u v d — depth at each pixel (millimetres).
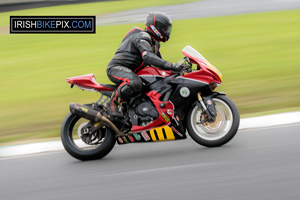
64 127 14594
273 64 29484
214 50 34875
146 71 14398
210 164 12680
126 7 66562
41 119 21188
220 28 44250
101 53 37094
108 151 14531
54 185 12141
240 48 35094
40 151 16078
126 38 14656
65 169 13602
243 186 10852
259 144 14320
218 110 14258
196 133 14328
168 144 15641
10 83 29984
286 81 24844
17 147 16578
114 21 53281
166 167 12805
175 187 11133
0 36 51000
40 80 29938
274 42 36625
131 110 14414
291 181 10938
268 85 24250
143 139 14414
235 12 54594
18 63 36500
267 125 16734
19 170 13805
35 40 47188
